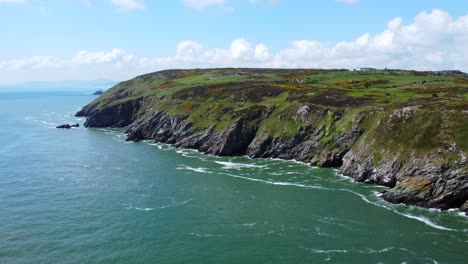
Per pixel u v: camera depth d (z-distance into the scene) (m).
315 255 52.91
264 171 96.44
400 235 58.59
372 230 60.47
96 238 58.72
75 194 79.00
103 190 81.75
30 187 83.88
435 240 56.78
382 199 74.25
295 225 62.69
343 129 103.25
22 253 54.34
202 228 61.97
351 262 51.00
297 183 85.56
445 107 89.06
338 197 75.81
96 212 69.00
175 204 72.88
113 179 90.25
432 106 91.69
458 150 74.88
